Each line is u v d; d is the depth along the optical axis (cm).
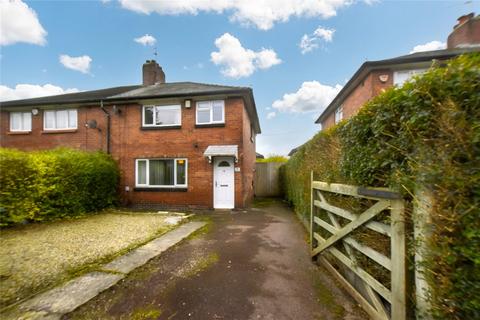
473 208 127
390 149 203
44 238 510
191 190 916
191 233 559
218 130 914
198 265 371
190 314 242
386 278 215
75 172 746
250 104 1063
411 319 181
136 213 817
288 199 1054
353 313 241
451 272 139
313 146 513
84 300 266
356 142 265
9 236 525
